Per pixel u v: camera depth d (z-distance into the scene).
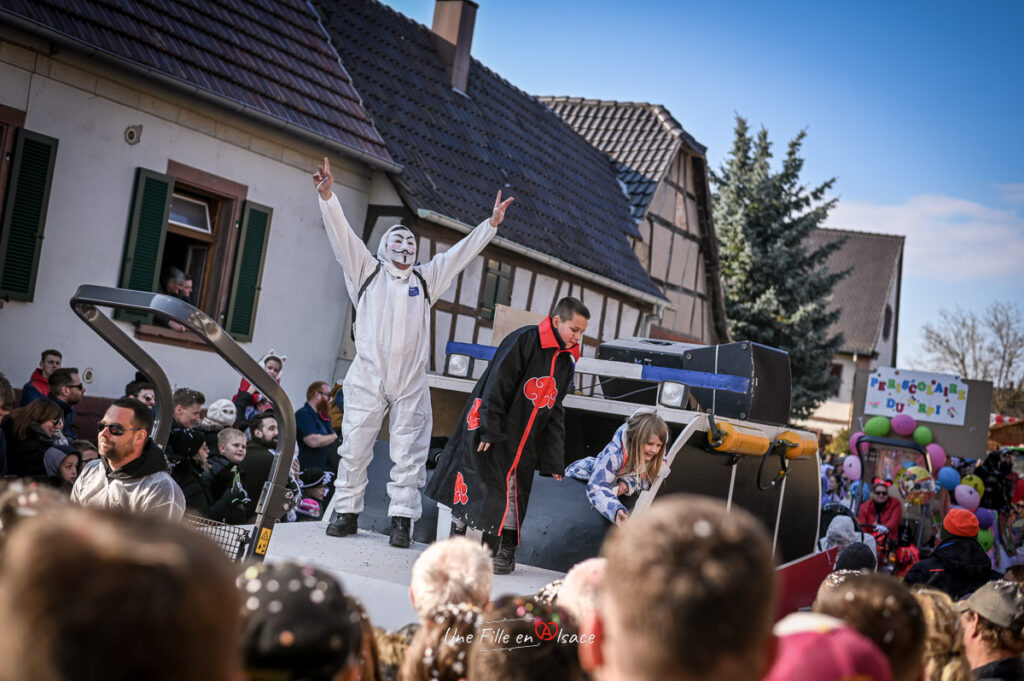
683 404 6.66
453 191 14.84
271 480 4.14
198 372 11.44
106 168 10.27
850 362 50.41
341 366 13.45
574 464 6.23
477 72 19.64
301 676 1.69
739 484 6.97
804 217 29.56
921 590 3.56
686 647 1.35
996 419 27.09
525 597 2.81
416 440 5.91
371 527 6.32
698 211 25.11
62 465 6.84
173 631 1.03
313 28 13.95
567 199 19.27
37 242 9.61
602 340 18.94
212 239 11.75
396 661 3.15
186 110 11.02
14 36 9.28
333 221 5.71
